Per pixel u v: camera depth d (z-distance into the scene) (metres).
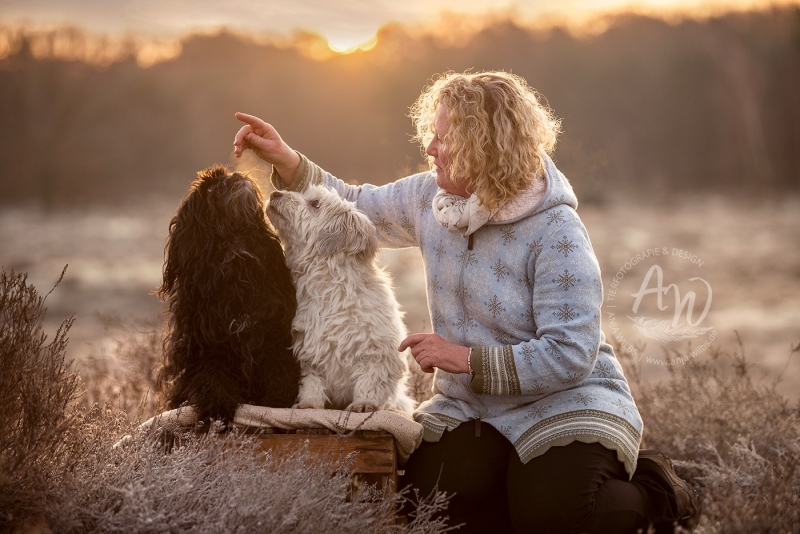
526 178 4.00
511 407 4.07
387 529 3.57
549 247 3.95
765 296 17.44
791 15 73.94
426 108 4.53
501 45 70.00
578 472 3.78
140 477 3.61
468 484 4.00
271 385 3.95
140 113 69.88
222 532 3.29
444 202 4.10
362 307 4.09
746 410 5.51
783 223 37.91
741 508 3.89
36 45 67.06
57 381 3.84
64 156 66.69
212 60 71.94
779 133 71.12
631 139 69.44
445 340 4.09
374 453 3.81
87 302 17.69
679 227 35.81
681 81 71.31
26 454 3.53
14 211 58.41
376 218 4.65
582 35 73.19
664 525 3.85
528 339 4.03
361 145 65.38
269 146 4.59
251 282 3.93
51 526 3.47
